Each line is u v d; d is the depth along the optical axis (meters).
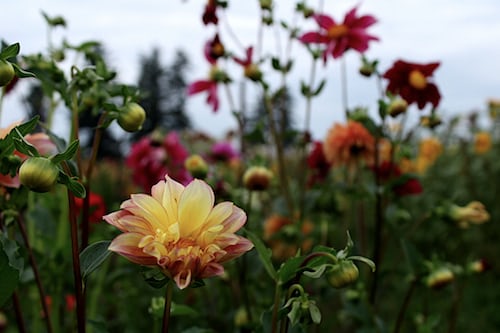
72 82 0.82
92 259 0.70
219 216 0.64
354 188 1.28
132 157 1.41
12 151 0.72
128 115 0.78
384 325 1.18
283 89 1.32
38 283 0.85
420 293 1.83
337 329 1.54
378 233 1.17
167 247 0.63
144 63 17.78
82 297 0.70
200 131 2.20
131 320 1.41
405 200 2.34
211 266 0.62
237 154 1.69
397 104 1.13
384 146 1.35
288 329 0.79
